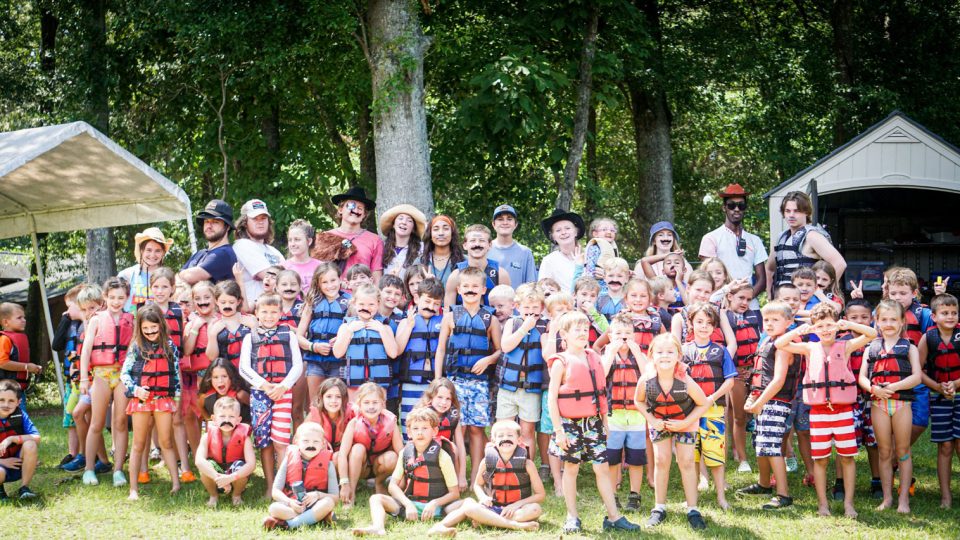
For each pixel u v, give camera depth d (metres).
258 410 5.90
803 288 6.20
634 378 5.43
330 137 15.11
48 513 5.40
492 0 13.50
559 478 5.95
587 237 15.04
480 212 14.27
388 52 10.60
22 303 16.75
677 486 6.12
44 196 8.84
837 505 5.59
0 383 5.84
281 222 13.00
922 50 16.64
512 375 5.96
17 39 14.94
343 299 6.43
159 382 5.87
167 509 5.50
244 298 6.81
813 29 17.20
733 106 18.39
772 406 5.68
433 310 6.15
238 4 12.38
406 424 5.60
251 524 5.15
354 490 5.65
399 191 10.55
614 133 19.53
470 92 14.10
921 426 5.80
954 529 5.02
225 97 13.12
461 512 5.06
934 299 5.80
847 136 16.42
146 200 8.73
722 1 16.80
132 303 6.84
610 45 13.58
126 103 14.05
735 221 7.60
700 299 6.01
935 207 12.48
